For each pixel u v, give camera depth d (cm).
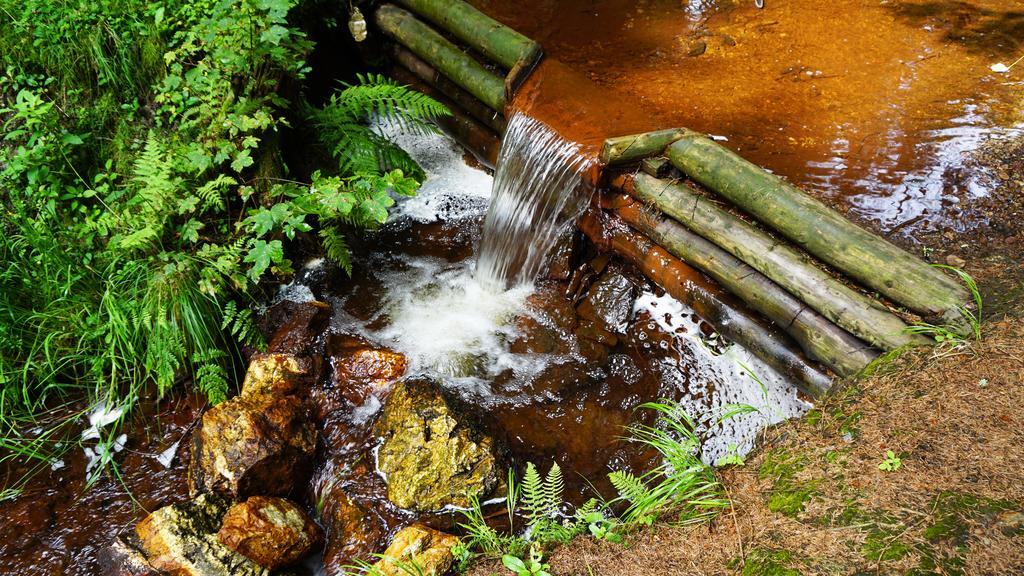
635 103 466
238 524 314
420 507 335
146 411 384
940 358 283
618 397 380
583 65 511
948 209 383
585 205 420
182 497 349
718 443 349
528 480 315
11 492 351
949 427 256
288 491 352
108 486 354
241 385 398
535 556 278
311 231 458
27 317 389
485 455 341
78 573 321
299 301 430
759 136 436
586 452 359
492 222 475
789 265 340
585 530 292
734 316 369
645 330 404
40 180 414
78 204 418
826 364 331
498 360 407
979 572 206
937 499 232
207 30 424
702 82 488
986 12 543
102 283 407
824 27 539
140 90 456
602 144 416
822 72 492
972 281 301
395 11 551
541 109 454
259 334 404
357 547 327
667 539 266
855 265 320
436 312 440
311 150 489
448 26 514
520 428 372
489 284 461
